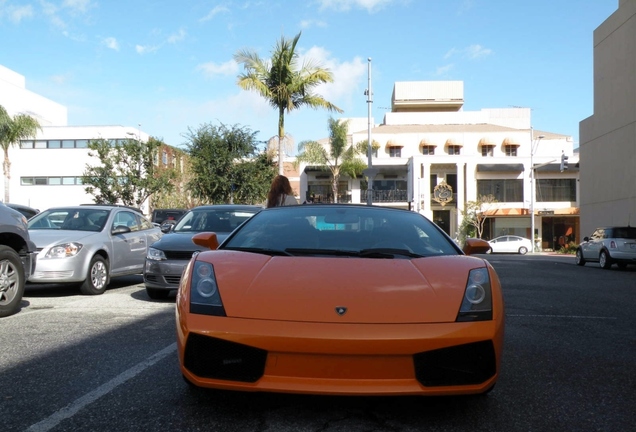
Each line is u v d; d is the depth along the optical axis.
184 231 8.94
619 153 25.94
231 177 24.14
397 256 3.89
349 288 3.27
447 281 3.39
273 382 3.01
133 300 8.11
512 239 40.19
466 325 3.11
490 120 59.66
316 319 3.05
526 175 47.19
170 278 7.82
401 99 63.94
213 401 3.55
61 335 5.50
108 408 3.42
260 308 3.13
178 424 3.17
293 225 4.40
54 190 47.50
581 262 20.55
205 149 23.97
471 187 47.34
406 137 51.38
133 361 4.51
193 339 3.14
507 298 8.94
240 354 3.08
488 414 3.41
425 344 3.01
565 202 47.03
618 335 5.94
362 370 3.00
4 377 4.07
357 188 48.44
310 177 48.50
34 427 3.12
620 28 25.72
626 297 9.37
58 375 4.12
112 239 9.38
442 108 65.00
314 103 23.69
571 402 3.67
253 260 3.66
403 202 48.44
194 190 24.58
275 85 23.61
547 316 7.13
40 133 47.41
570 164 46.78
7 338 5.36
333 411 3.40
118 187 28.27
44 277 8.14
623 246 17.91
